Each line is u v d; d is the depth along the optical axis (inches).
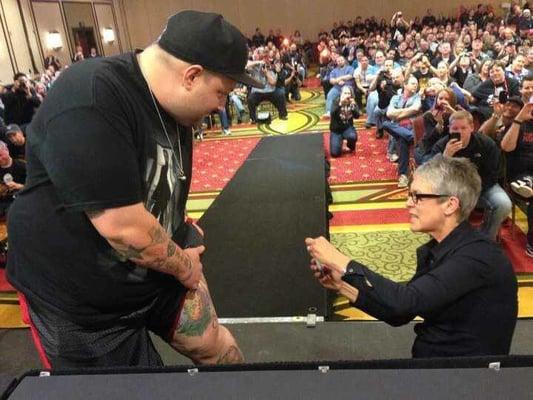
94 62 35.8
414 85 202.1
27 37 483.5
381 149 245.0
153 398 28.8
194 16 36.4
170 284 44.0
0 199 155.9
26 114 269.3
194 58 35.5
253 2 715.4
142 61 37.4
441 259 54.9
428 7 687.7
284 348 85.5
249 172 182.2
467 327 52.6
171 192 42.0
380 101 260.1
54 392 30.0
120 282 39.7
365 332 90.7
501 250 54.2
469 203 55.6
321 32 697.6
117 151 33.9
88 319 40.7
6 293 126.8
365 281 52.4
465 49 374.0
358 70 333.1
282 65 404.5
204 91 37.2
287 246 115.7
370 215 161.9
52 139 33.2
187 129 43.6
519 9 527.5
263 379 29.3
